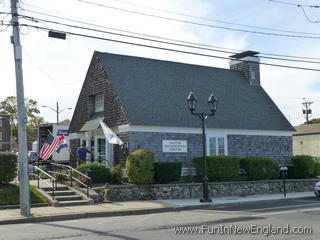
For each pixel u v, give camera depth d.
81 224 13.55
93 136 26.78
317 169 29.33
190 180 23.16
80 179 20.67
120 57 27.05
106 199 19.38
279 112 30.66
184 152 24.47
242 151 27.12
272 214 15.24
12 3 15.42
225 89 29.61
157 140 23.59
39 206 17.59
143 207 17.45
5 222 13.98
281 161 29.12
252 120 28.09
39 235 11.35
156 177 21.86
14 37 15.47
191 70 29.70
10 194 18.14
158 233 11.28
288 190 26.44
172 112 24.78
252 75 32.06
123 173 22.31
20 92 15.43
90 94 26.89
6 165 19.48
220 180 23.86
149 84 26.08
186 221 13.72
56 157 32.91
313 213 15.48
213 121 25.98
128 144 22.73
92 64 26.94
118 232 11.62
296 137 55.00
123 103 23.61
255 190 24.70
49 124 34.06
